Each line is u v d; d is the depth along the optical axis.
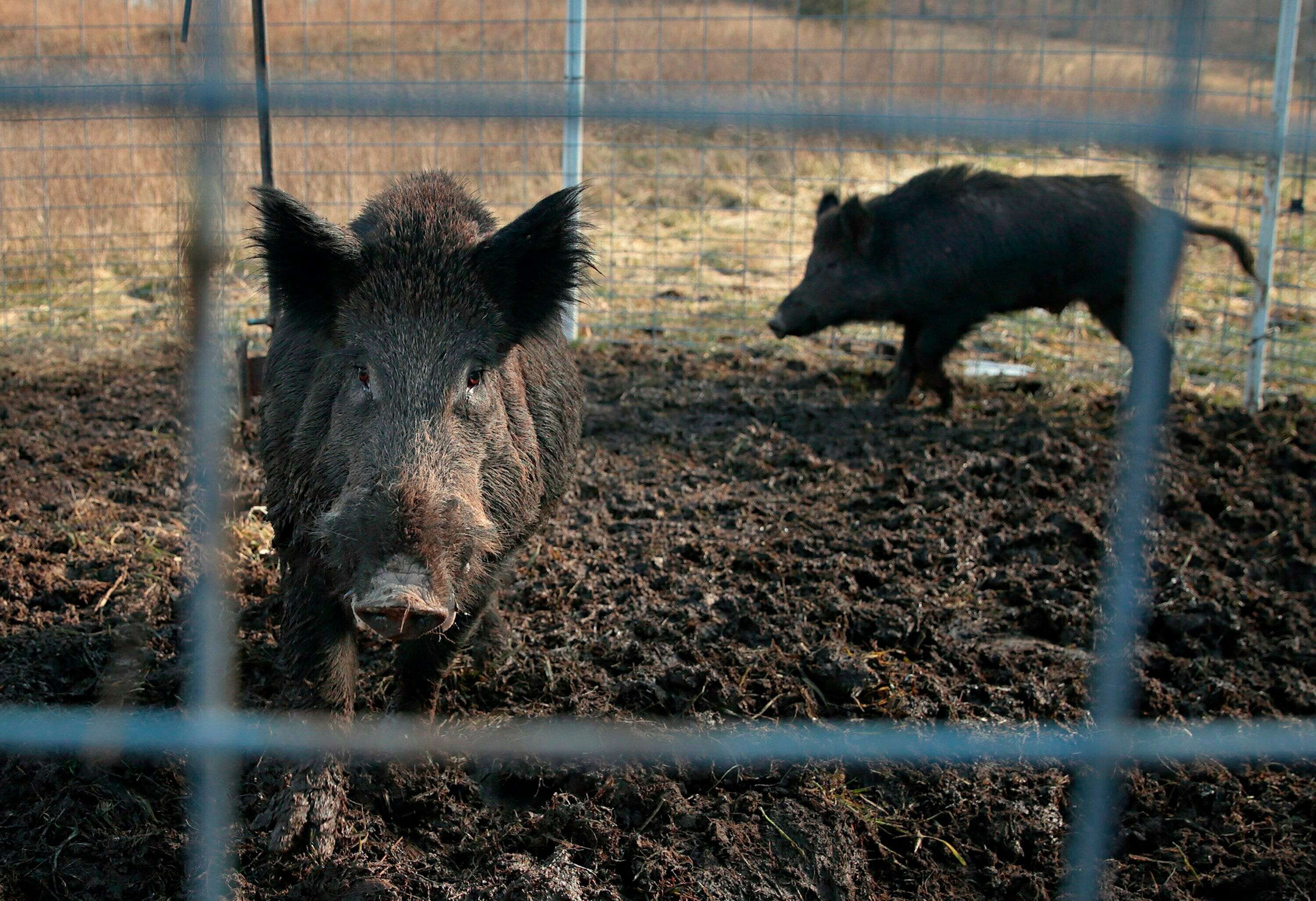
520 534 3.63
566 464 4.12
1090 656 4.76
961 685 4.48
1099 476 6.58
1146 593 5.22
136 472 6.19
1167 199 2.17
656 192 10.48
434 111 1.97
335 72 10.20
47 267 8.95
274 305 3.99
